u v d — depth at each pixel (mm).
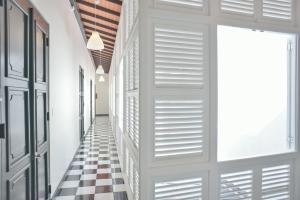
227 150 2107
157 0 1798
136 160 2219
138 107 1966
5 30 1586
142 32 1767
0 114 1512
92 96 12273
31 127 2164
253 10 2064
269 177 2176
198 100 1909
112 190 3330
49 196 2838
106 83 17938
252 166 2100
